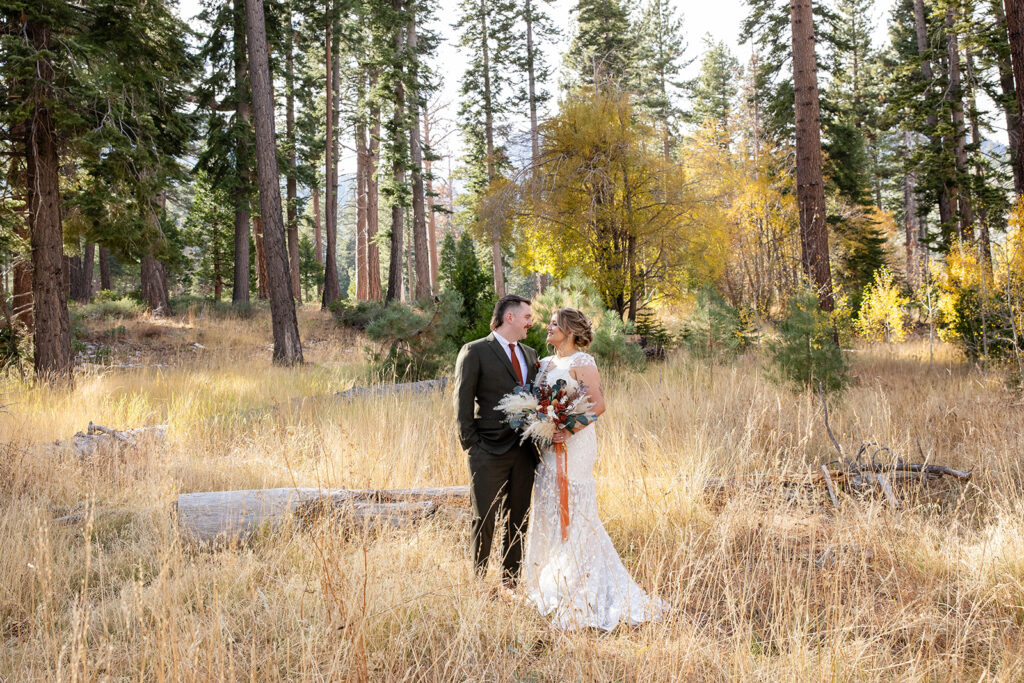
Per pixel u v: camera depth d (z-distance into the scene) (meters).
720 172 16.97
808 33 13.79
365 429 6.91
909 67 18.81
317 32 26.45
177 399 9.00
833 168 22.75
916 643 3.10
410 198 25.97
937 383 8.80
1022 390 7.40
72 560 4.12
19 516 4.60
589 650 3.04
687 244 14.66
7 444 6.08
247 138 22.25
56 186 11.16
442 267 23.61
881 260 23.36
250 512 4.62
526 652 3.06
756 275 17.20
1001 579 3.51
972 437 5.86
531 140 15.70
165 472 5.67
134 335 18.19
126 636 3.13
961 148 18.58
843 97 28.78
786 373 8.09
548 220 14.96
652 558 3.82
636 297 15.65
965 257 11.01
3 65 9.98
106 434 6.75
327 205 26.88
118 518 4.97
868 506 4.27
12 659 2.99
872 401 7.27
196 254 32.69
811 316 8.03
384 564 3.78
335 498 4.64
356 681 2.71
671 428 6.25
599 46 33.12
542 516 3.78
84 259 25.80
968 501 4.66
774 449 5.68
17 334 12.08
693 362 11.55
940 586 3.46
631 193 14.80
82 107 10.94
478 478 3.71
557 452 3.72
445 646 3.12
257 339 19.80
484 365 3.75
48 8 10.50
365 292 39.50
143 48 12.17
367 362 12.77
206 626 2.97
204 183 30.38
